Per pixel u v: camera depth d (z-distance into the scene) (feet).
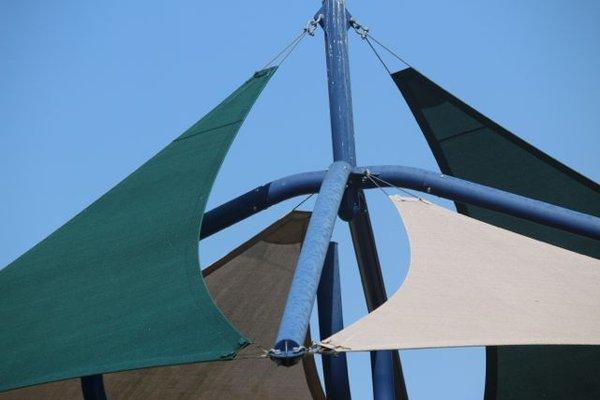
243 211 48.93
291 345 33.37
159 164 47.70
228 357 30.60
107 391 60.85
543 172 56.08
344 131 50.01
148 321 34.73
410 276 39.78
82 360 34.68
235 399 65.00
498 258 42.91
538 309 39.78
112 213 45.50
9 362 37.24
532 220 48.03
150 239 40.47
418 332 35.78
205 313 33.22
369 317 36.14
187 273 36.35
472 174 58.70
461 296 39.11
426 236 43.29
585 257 44.78
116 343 34.55
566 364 58.90
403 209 45.29
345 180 46.26
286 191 48.24
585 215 47.67
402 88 56.08
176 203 41.93
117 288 38.42
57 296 40.47
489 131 55.57
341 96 50.65
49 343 37.11
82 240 44.45
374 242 52.65
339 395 48.93
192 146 47.16
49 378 34.55
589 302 41.37
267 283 61.98
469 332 36.55
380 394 47.19
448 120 56.44
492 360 60.85
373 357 47.78
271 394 65.62
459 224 44.91
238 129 45.75
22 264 45.24
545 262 43.55
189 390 63.62
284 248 60.23
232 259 58.39
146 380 61.21
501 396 62.03
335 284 50.03
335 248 50.39
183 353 31.86
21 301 41.63
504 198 47.85
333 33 52.16
